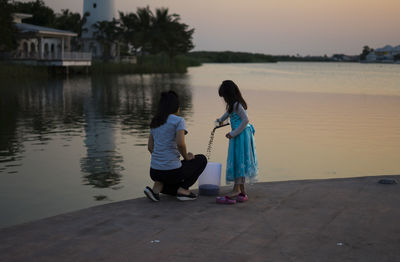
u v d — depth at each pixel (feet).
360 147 39.11
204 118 58.49
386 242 12.87
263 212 15.75
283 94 97.25
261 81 155.43
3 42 148.56
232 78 176.55
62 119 56.85
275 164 32.86
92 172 29.76
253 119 57.00
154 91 105.70
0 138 42.70
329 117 58.95
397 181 19.40
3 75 140.77
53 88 110.42
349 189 18.42
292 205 16.49
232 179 17.42
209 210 16.10
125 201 17.47
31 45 181.27
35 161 32.96
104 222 14.83
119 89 111.14
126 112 65.21
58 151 36.55
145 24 229.45
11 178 28.17
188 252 12.28
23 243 13.00
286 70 323.37
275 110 66.85
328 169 31.30
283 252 12.24
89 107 71.20
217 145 39.68
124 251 12.39
